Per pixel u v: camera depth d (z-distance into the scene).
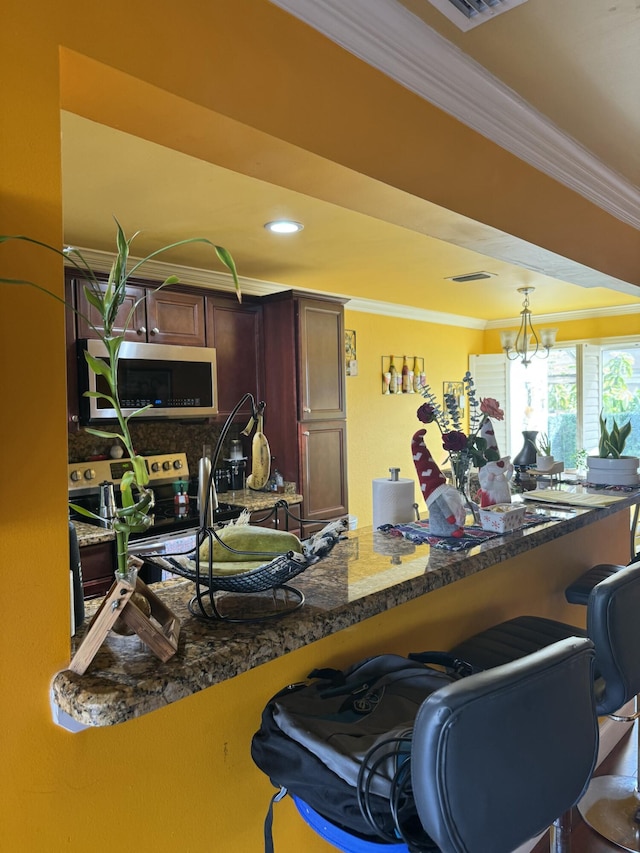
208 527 1.11
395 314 5.40
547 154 2.21
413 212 1.84
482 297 4.97
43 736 0.93
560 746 1.03
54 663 0.93
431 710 0.86
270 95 1.30
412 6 1.48
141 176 2.22
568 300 5.19
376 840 0.99
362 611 1.22
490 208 1.99
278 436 4.02
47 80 0.93
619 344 5.58
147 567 2.98
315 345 4.00
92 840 1.00
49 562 0.92
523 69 1.76
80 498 3.34
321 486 4.07
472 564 1.54
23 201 0.89
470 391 1.96
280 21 1.32
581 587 2.24
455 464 1.94
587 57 1.70
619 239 2.89
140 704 0.86
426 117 1.72
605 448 2.88
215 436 4.05
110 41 1.03
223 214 2.67
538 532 1.83
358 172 1.51
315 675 1.32
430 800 0.87
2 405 0.87
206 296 3.71
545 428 6.04
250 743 1.26
